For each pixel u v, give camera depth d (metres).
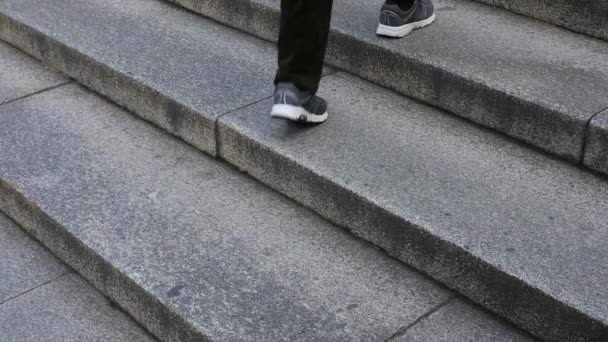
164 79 3.62
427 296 2.66
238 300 2.65
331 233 2.96
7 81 4.09
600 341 2.30
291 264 2.81
